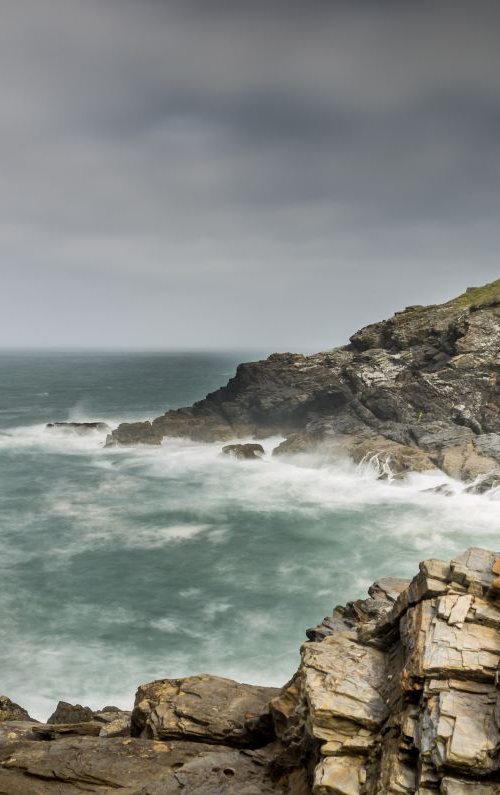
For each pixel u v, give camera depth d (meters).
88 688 23.95
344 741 11.15
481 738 9.59
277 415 74.56
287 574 35.00
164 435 75.56
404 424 61.22
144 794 11.52
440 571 13.91
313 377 75.12
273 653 26.59
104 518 46.00
